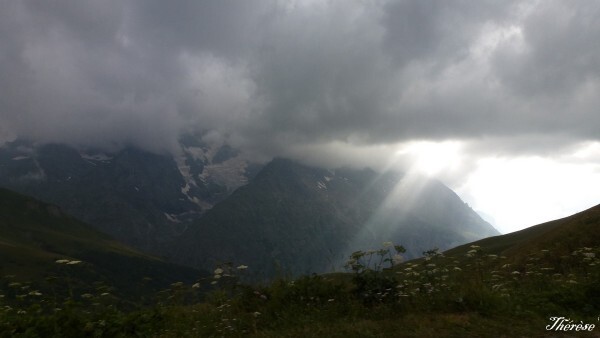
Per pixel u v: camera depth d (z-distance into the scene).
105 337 9.22
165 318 10.29
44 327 8.91
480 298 10.11
